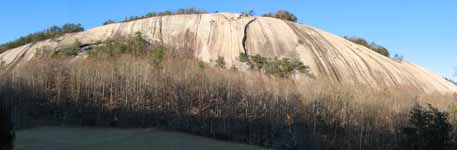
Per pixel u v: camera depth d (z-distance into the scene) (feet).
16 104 93.66
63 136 82.23
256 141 93.40
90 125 95.91
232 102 97.55
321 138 95.35
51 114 97.30
